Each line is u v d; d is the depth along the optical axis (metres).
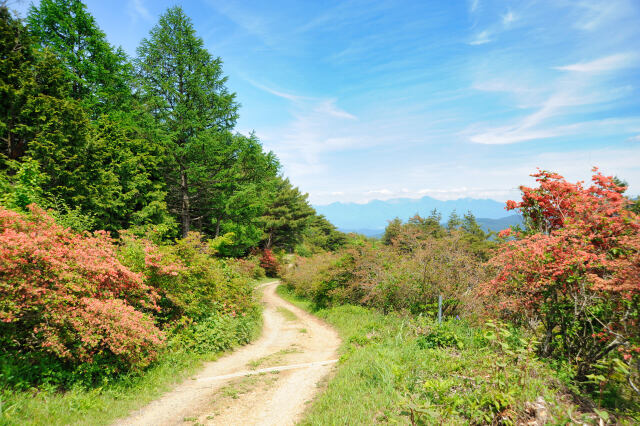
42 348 5.82
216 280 13.29
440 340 8.29
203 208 24.73
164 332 8.66
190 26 22.19
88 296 6.82
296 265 33.34
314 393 7.15
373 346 9.70
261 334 15.09
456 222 54.19
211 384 7.83
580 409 4.26
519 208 8.46
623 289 4.66
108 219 15.13
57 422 4.79
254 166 23.25
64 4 17.83
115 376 7.05
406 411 4.70
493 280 7.28
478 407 4.25
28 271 5.67
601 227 5.89
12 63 12.34
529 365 5.03
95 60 19.06
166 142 19.47
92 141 13.87
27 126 12.22
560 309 5.98
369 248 19.95
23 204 8.66
